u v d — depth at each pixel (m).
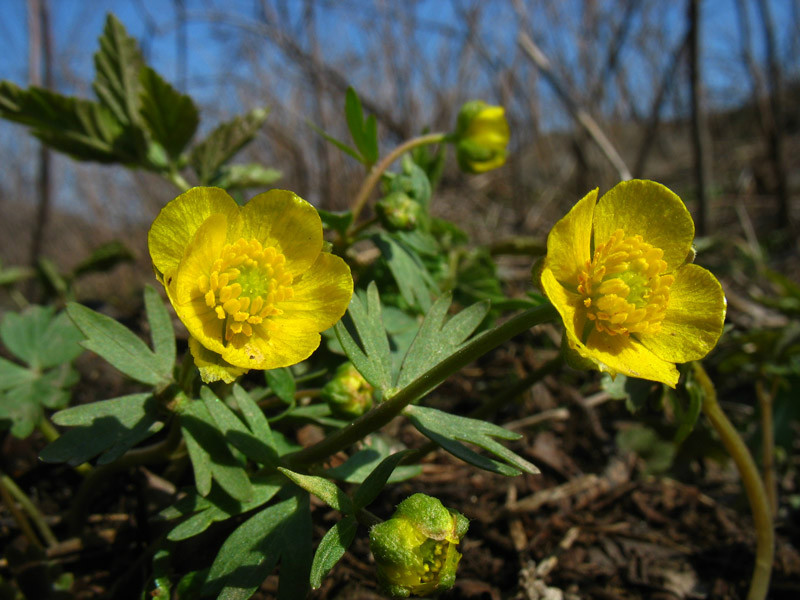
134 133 0.14
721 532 0.13
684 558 0.12
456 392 0.16
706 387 0.10
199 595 0.08
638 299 0.08
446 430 0.08
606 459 0.14
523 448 0.14
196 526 0.08
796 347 0.13
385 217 0.12
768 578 0.11
